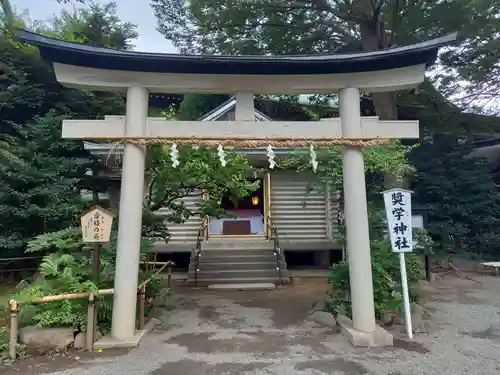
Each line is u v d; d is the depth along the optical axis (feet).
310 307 23.15
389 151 24.62
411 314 19.07
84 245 20.33
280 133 17.06
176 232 39.81
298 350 15.31
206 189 23.30
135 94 17.01
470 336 17.20
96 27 47.24
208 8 37.19
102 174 37.68
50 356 14.48
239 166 22.33
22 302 14.42
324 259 40.09
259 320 20.18
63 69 16.78
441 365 13.66
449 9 32.42
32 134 30.94
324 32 40.57
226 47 40.55
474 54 36.63
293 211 41.52
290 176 42.09
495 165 51.52
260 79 17.52
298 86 17.56
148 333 17.57
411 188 47.19
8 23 38.17
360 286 16.61
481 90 43.52
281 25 39.04
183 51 47.03
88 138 16.70
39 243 20.27
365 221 16.97
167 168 21.13
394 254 21.20
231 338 16.98
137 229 16.51
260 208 48.42
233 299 25.66
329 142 16.90
